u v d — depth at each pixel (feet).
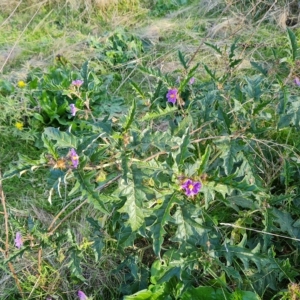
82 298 1.99
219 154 2.19
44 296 2.20
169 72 3.55
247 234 2.27
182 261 1.84
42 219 2.56
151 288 2.02
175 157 1.71
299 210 2.20
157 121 2.85
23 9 4.63
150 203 1.86
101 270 2.27
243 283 2.06
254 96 2.15
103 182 1.93
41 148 3.04
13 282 2.28
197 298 1.95
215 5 4.34
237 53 3.59
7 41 4.23
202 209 1.99
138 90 2.14
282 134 2.66
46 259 2.31
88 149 1.76
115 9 4.60
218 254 1.97
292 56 2.20
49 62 3.88
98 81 3.39
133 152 1.88
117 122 2.47
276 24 4.04
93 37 4.04
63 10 4.65
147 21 4.43
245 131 2.02
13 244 2.45
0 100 3.26
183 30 4.15
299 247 2.17
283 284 2.12
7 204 2.65
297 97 2.23
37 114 3.13
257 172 2.40
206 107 2.16
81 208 2.56
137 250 2.19
